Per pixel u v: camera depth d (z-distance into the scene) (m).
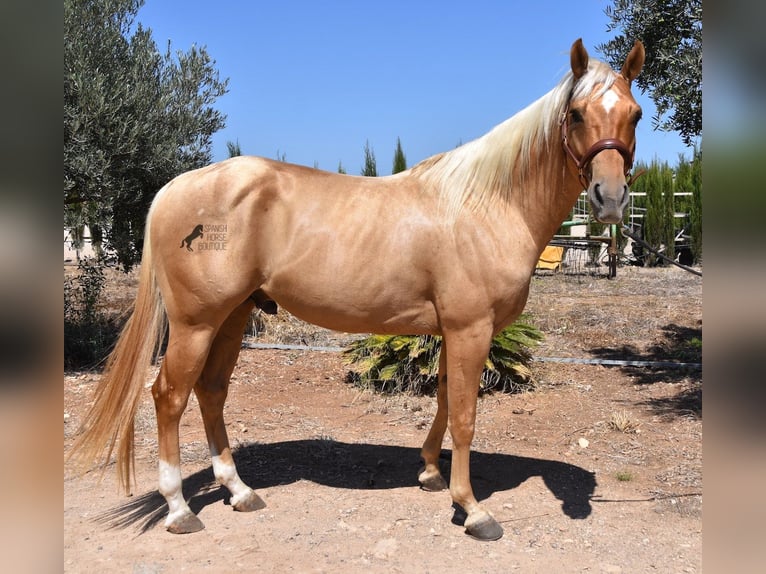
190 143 6.88
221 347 3.12
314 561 2.59
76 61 5.52
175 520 2.82
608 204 2.41
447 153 2.97
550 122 2.75
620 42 5.27
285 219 2.81
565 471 3.66
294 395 5.32
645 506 3.17
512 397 5.26
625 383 5.66
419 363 5.34
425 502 3.21
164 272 2.80
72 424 4.37
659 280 13.31
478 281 2.71
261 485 3.40
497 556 2.65
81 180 5.57
